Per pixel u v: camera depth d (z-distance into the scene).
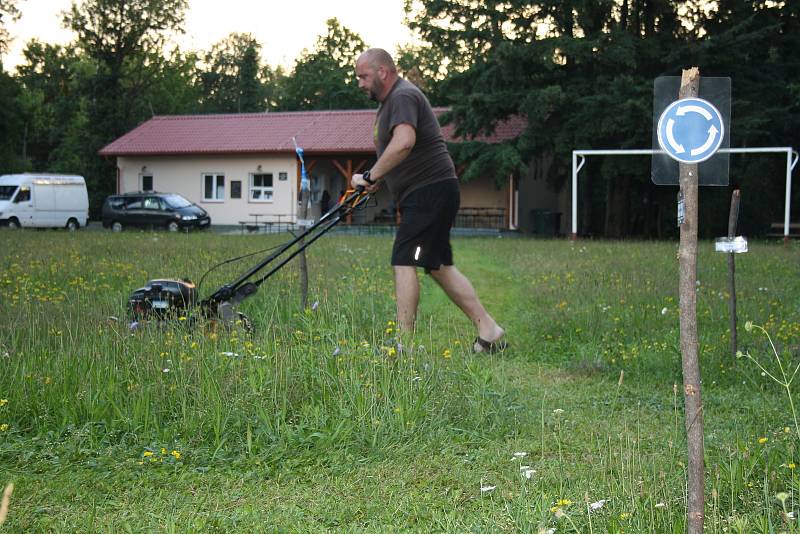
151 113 60.69
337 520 3.49
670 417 5.23
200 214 40.06
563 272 14.46
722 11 33.59
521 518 3.37
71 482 3.86
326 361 5.21
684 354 2.86
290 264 13.37
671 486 3.73
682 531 3.17
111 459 4.15
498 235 35.84
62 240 22.33
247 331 6.60
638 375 6.48
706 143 2.89
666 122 2.93
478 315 7.38
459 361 5.66
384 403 4.79
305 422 4.60
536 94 31.62
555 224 37.50
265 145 44.47
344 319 6.43
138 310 7.08
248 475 4.01
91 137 56.03
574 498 3.62
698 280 12.52
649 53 32.28
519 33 33.72
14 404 4.66
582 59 31.84
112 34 56.25
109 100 56.50
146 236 26.12
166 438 4.43
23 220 38.59
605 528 3.26
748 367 6.43
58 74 84.38
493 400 5.13
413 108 6.79
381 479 4.02
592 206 41.53
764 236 35.31
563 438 4.69
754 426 4.89
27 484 3.82
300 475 4.06
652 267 15.22
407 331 6.20
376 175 6.81
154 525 3.39
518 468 4.14
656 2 32.84
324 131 44.78
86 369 5.09
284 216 44.47
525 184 43.94
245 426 4.55
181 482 3.92
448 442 4.57
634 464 3.96
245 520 3.45
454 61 36.97
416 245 6.95
